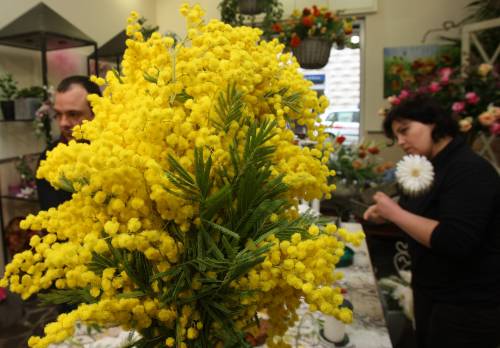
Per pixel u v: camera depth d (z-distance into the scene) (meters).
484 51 3.02
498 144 2.92
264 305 0.51
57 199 1.32
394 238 3.60
